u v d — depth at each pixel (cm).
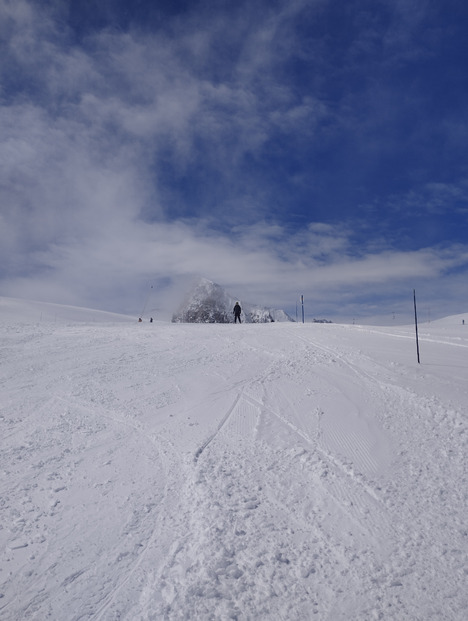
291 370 1130
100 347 1595
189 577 354
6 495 509
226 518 441
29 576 363
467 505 463
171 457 616
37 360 1348
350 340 1599
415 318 1150
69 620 313
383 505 469
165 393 975
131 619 312
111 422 782
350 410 784
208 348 1574
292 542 403
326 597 332
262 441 664
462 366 1077
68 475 562
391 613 315
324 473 545
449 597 330
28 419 803
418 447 615
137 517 454
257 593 336
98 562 380
